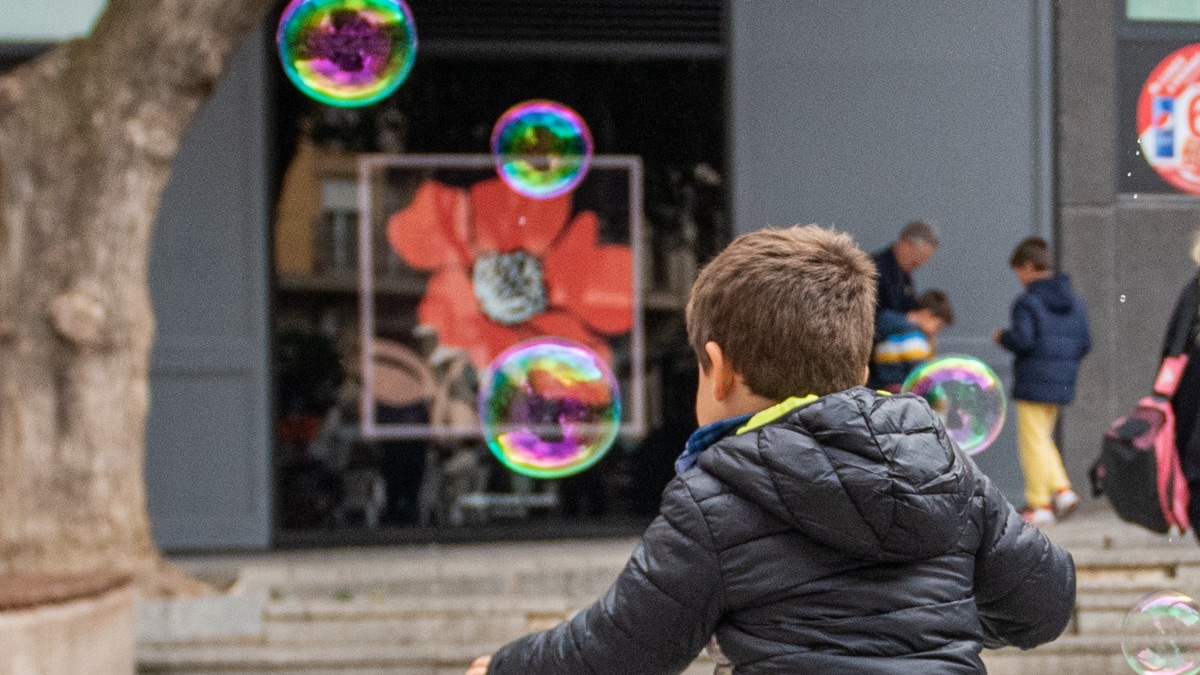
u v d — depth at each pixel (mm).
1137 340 10016
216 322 9602
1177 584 7480
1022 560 2189
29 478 7230
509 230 9891
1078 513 9930
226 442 9602
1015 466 9977
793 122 9914
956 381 6887
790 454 1993
